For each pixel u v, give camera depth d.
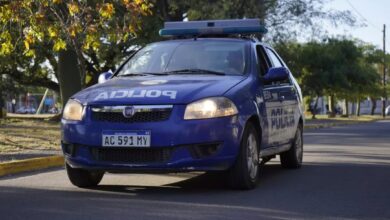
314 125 29.11
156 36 21.44
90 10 11.05
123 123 6.47
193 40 8.19
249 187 7.09
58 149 12.08
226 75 7.42
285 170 9.38
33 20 10.52
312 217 5.71
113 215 5.69
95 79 30.08
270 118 7.80
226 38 8.22
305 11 26.23
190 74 7.46
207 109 6.49
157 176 8.34
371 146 14.88
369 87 54.53
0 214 5.76
